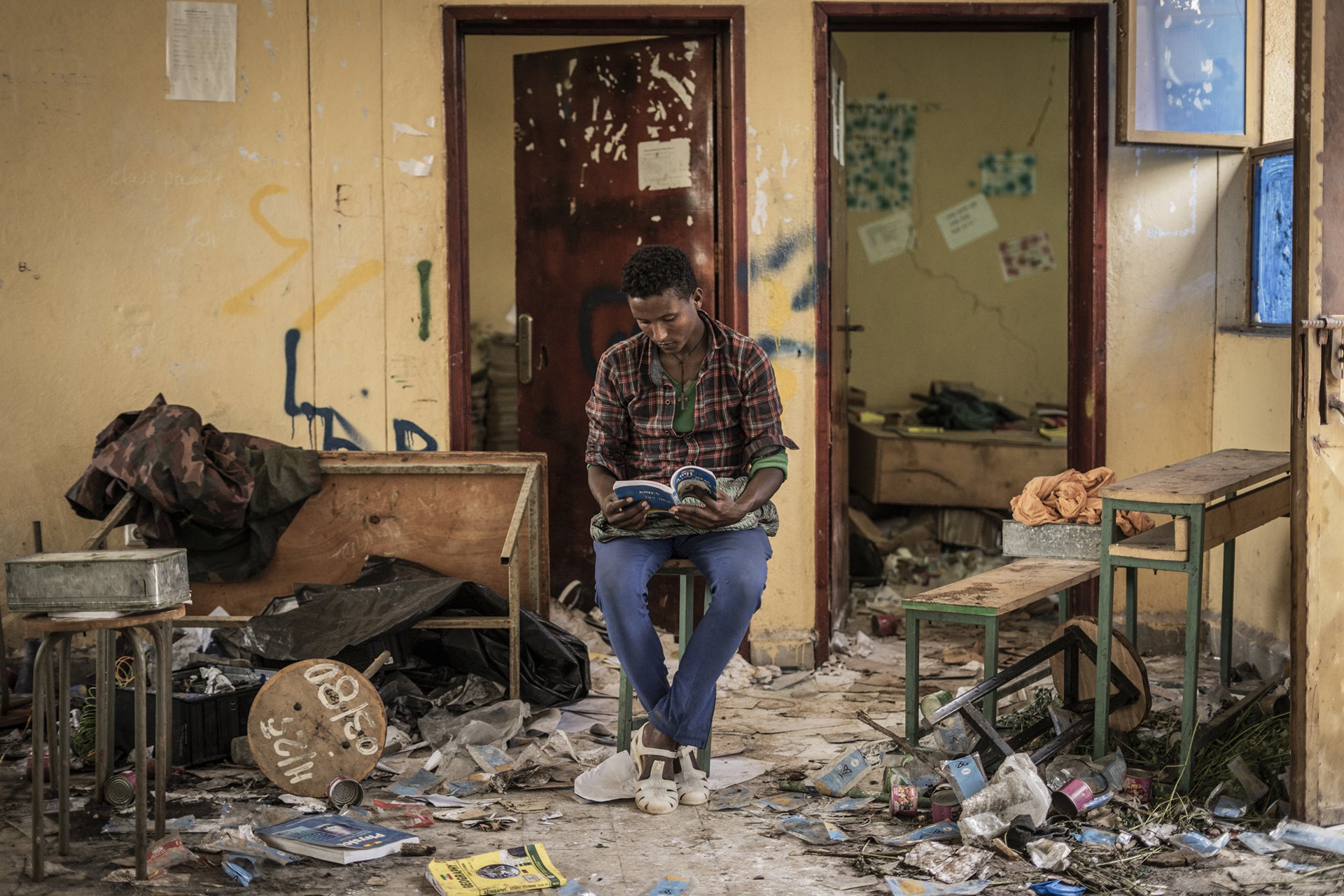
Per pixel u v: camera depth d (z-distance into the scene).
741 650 5.22
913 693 3.79
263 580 4.67
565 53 5.53
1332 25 3.07
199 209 5.01
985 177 8.23
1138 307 5.20
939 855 3.11
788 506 5.18
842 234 5.71
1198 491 3.43
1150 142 4.94
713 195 5.31
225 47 4.96
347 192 5.04
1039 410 8.07
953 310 8.31
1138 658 3.74
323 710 3.61
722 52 5.22
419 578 4.55
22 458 5.00
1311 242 3.10
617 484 3.41
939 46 8.15
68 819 3.18
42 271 4.96
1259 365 4.80
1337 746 3.24
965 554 7.16
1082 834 3.26
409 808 3.52
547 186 5.63
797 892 2.97
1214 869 3.07
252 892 2.98
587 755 3.96
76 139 4.94
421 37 5.00
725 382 3.63
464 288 5.16
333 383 5.10
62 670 3.15
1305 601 3.16
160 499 4.30
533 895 2.94
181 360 5.05
